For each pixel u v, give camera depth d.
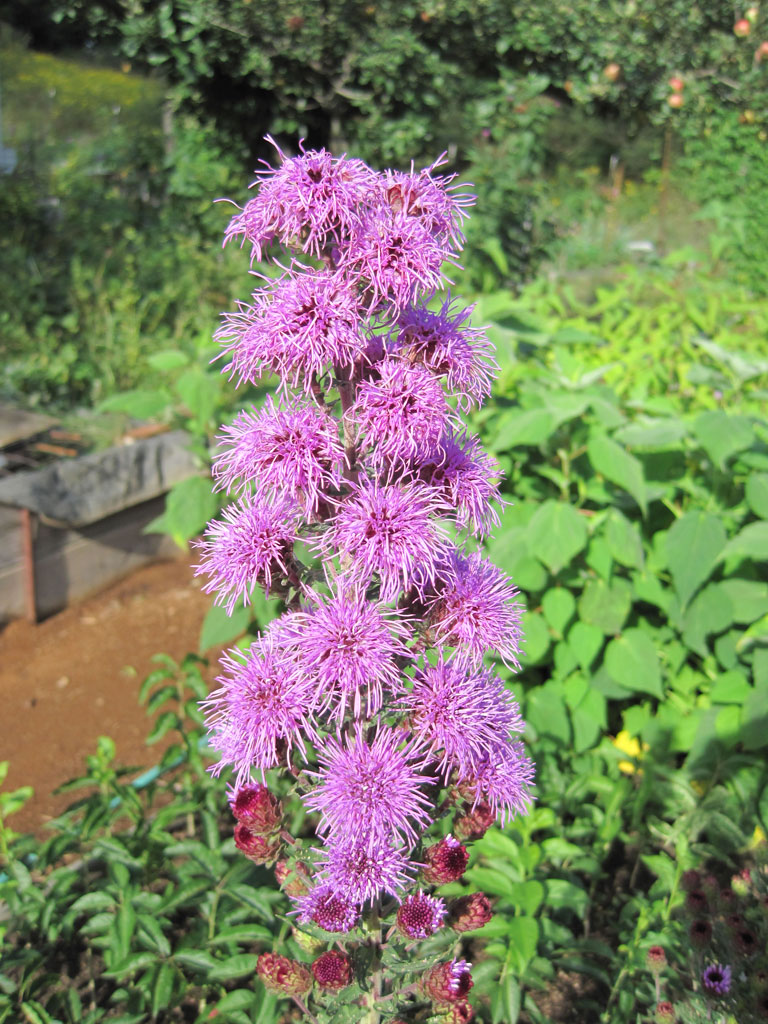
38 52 8.91
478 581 1.74
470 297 6.43
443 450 1.70
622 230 11.79
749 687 3.34
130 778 3.66
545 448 3.56
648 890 3.07
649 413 4.08
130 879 2.73
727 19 11.41
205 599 5.15
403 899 1.79
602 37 10.77
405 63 9.81
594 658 3.50
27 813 3.53
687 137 11.98
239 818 1.78
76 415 6.05
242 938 2.45
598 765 3.36
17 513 4.73
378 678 1.59
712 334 6.03
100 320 6.87
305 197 1.49
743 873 2.38
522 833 2.69
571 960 2.58
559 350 4.09
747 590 3.45
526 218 8.67
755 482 3.40
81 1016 2.46
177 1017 2.68
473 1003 2.34
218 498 4.14
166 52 9.55
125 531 5.33
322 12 9.59
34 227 7.57
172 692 3.26
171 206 8.65
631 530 3.30
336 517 1.61
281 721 1.64
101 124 8.66
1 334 6.45
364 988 1.81
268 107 10.66
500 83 9.65
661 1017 2.12
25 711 4.16
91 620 4.96
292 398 1.65
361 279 1.56
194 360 4.55
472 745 1.69
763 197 10.86
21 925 2.80
